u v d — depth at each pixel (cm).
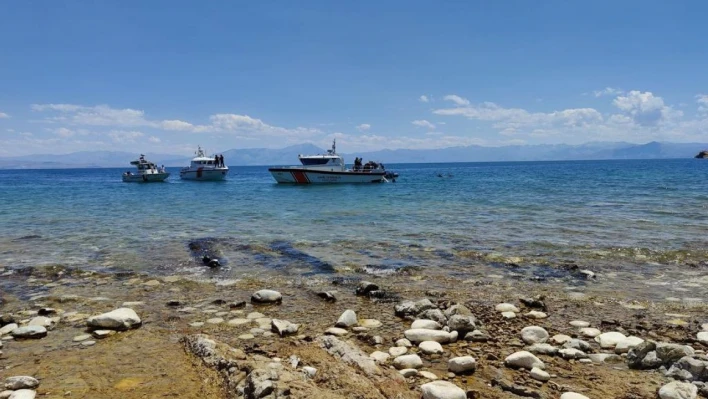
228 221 1728
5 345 524
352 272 920
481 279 864
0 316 623
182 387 404
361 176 4584
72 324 604
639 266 954
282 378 384
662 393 397
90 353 495
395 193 3275
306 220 1734
